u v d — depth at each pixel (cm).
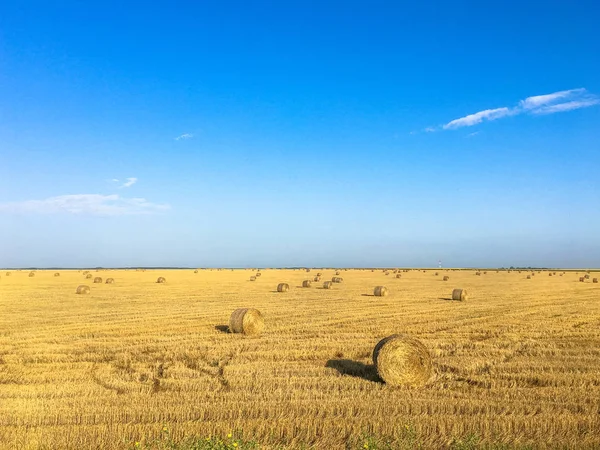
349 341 2008
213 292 4731
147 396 1239
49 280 7062
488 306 3362
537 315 2869
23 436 962
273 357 1720
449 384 1393
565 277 8550
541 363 1606
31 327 2381
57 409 1122
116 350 1831
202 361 1662
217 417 1083
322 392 1287
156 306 3375
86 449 918
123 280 7238
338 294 4469
